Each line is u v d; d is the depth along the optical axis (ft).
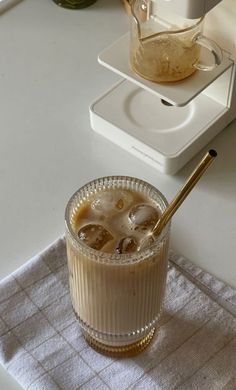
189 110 1.64
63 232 1.52
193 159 1.63
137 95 1.66
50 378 1.30
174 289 1.41
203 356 1.33
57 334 1.36
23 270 1.42
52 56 1.85
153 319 1.31
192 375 1.31
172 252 1.47
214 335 1.36
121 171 1.62
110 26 1.91
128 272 1.17
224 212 1.54
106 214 1.24
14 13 1.94
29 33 1.90
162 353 1.34
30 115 1.73
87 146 1.67
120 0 1.96
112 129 1.63
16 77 1.81
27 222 1.54
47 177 1.61
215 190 1.58
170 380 1.30
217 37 1.53
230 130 1.68
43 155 1.65
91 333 1.33
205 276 1.44
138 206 1.23
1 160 1.65
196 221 1.53
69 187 1.59
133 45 1.53
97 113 1.63
